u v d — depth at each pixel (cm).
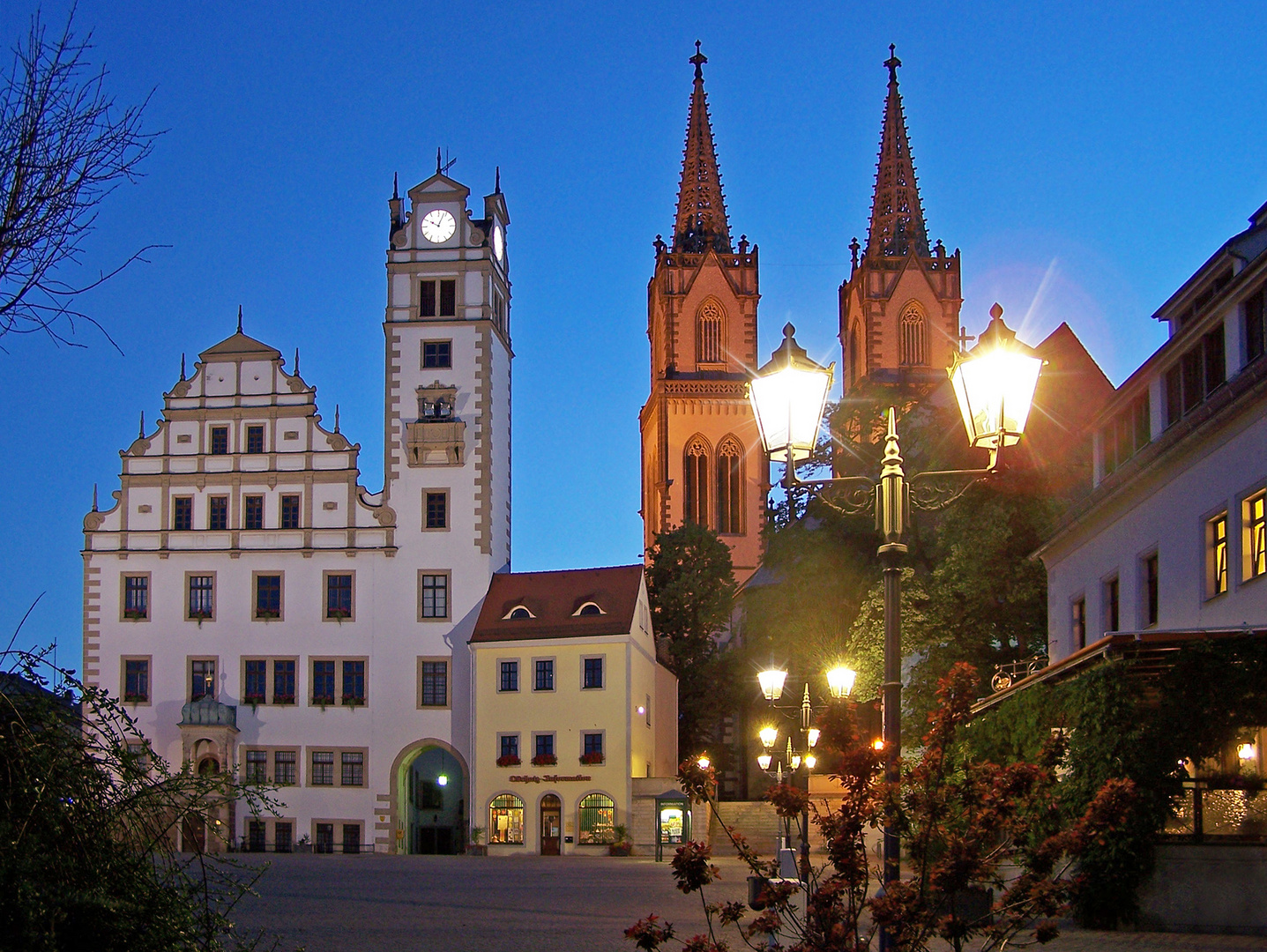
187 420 7950
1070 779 2947
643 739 7656
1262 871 2792
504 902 3878
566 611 7594
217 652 7775
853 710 1526
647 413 14038
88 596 7850
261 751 7700
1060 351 6512
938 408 6366
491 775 7488
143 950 1285
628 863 6412
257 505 7869
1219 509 3331
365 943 2822
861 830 1413
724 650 9212
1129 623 3944
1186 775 2892
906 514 1655
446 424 7800
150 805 1316
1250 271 3116
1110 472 4206
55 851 1257
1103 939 2659
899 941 1345
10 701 1259
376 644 7725
